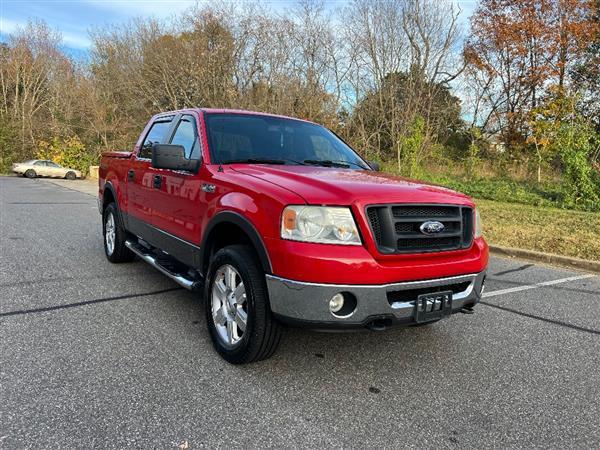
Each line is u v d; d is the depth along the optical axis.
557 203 14.56
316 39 22.73
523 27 28.09
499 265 7.38
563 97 23.33
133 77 30.34
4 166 40.53
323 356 3.65
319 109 22.33
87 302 4.66
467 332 4.34
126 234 5.94
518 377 3.46
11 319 4.11
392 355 3.74
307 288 2.85
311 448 2.49
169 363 3.40
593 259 7.43
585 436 2.74
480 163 25.14
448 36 23.83
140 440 2.49
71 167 35.22
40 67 44.06
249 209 3.20
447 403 3.04
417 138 19.97
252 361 3.33
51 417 2.66
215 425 2.66
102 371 3.23
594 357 3.88
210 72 24.00
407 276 3.00
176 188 4.25
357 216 2.93
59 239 7.96
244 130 4.38
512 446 2.61
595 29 27.05
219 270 3.55
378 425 2.74
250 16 23.72
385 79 23.38
